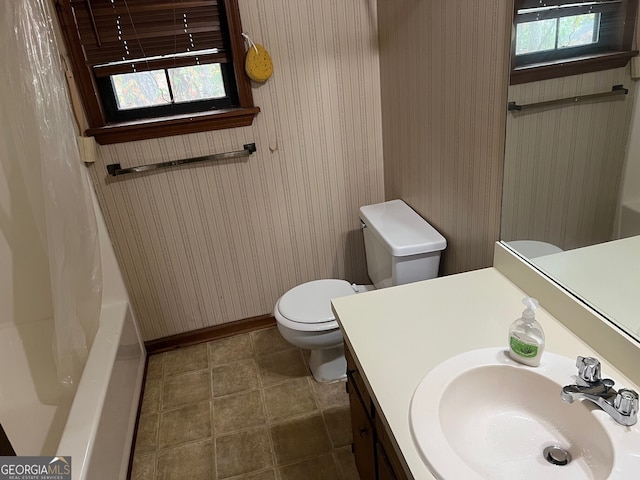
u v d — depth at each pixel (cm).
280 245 246
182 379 228
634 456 77
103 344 187
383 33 207
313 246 251
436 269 189
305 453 181
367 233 217
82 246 181
